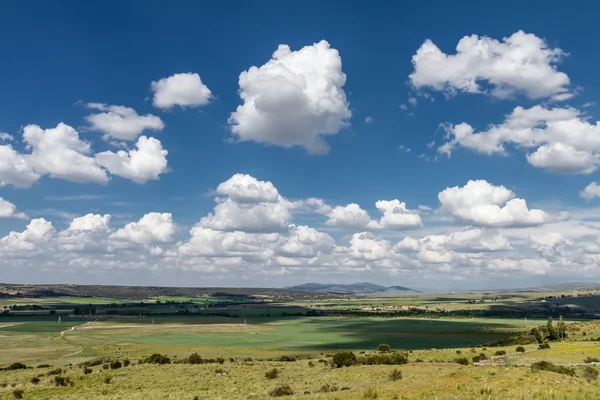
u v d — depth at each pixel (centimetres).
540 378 4406
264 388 6053
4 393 6406
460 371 5153
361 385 5275
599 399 3428
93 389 6644
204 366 9275
